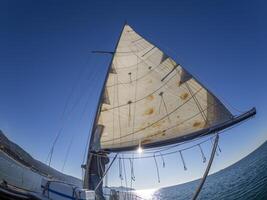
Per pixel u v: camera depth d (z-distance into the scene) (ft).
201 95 53.72
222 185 215.31
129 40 67.62
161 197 337.72
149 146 54.70
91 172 50.57
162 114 57.21
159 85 60.54
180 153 43.04
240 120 45.62
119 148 54.24
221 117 48.75
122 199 49.60
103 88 60.85
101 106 57.67
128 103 59.98
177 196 309.22
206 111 51.70
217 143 42.42
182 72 58.29
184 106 55.47
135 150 54.75
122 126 57.16
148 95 60.59
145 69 63.36
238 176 234.38
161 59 63.00
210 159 41.24
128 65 64.85
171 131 54.54
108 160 53.01
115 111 58.29
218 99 50.55
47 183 38.78
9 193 32.12
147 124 57.16
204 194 191.21
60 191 37.45
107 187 50.78
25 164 55.21
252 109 44.34
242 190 148.87
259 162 266.36
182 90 57.06
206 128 50.21
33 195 35.01
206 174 39.63
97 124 55.77
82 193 36.91
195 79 55.83
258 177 174.60
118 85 61.87
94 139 53.72
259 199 115.14
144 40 66.54
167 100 58.08
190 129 52.47
